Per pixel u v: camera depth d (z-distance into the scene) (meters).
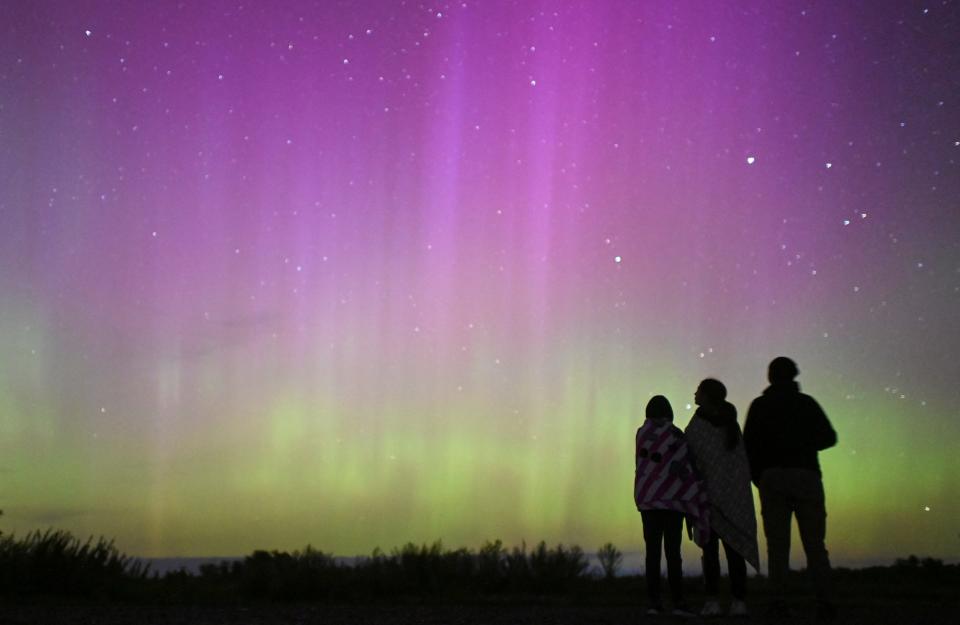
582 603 12.19
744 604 8.79
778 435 8.57
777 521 8.65
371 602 12.79
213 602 12.74
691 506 8.69
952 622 8.07
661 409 9.02
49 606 11.13
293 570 14.20
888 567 19.45
